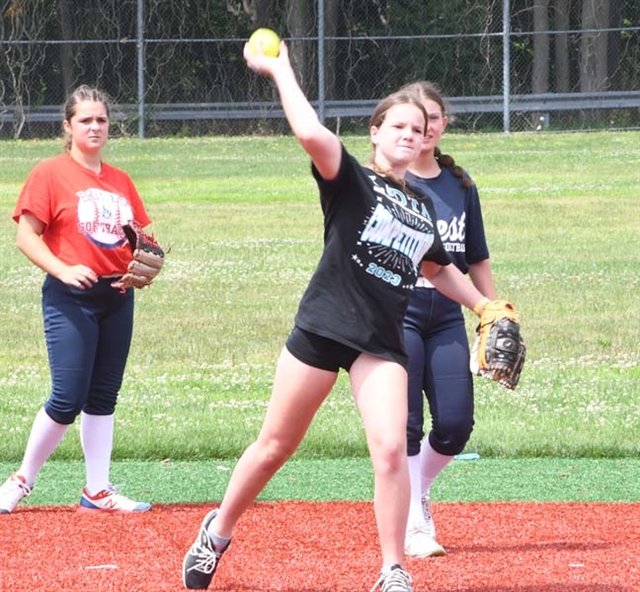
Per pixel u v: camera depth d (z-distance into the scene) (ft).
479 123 358.02
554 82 396.37
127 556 57.67
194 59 382.22
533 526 63.98
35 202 64.03
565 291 145.59
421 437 57.93
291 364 47.47
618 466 79.46
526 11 397.39
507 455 82.33
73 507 68.18
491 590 52.31
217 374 107.34
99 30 381.19
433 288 57.98
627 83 392.88
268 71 46.32
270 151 312.91
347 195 46.88
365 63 388.78
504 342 53.42
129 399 96.32
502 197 225.56
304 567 55.77
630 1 388.37
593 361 111.24
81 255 64.13
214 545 51.13
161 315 134.41
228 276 158.30
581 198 223.71
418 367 57.62
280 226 200.95
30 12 375.25
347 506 68.03
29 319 132.98
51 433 65.72
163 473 77.71
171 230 197.36
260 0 386.11
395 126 48.73
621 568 55.67
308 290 47.83
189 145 329.72
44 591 52.01
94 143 65.41
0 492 66.59
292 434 48.26
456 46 386.32
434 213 50.24
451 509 67.72
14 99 371.56
